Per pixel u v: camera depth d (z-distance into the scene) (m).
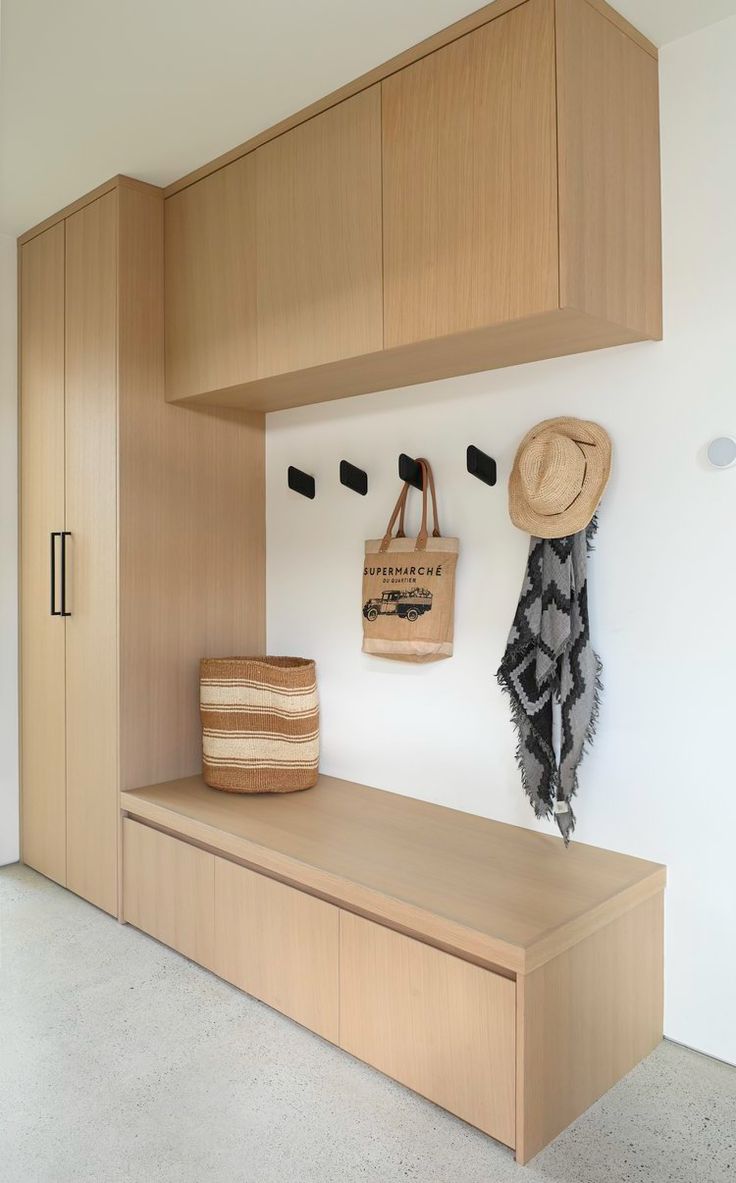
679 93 2.17
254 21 2.06
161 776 3.05
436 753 2.75
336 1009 2.19
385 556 2.79
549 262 1.90
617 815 2.32
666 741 2.22
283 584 3.29
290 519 3.25
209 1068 2.14
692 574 2.17
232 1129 1.92
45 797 3.33
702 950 2.17
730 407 2.10
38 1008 2.42
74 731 3.15
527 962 1.77
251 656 3.22
